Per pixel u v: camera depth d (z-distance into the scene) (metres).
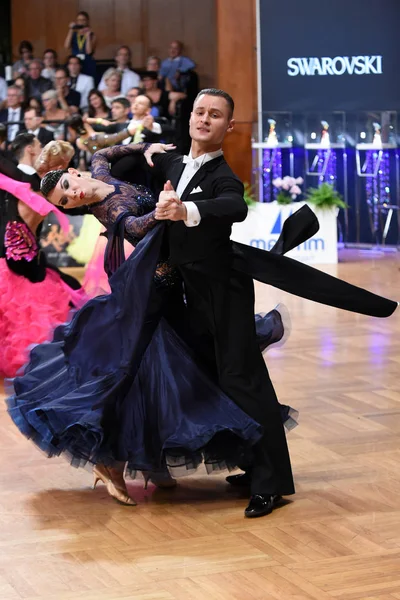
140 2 15.49
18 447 4.71
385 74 12.65
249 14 13.06
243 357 3.82
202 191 3.77
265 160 12.30
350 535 3.55
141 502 3.96
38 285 6.11
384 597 3.03
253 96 13.22
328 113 12.40
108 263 3.94
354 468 4.32
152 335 3.89
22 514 3.82
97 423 3.62
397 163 12.49
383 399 5.50
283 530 3.62
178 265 3.77
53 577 3.23
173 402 3.80
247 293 3.85
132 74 13.36
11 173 5.96
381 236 12.71
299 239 4.02
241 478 4.17
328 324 7.81
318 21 12.66
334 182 12.65
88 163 11.48
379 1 12.54
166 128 7.48
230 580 3.18
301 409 5.30
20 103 12.46
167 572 3.25
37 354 4.17
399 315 8.19
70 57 13.34
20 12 15.92
